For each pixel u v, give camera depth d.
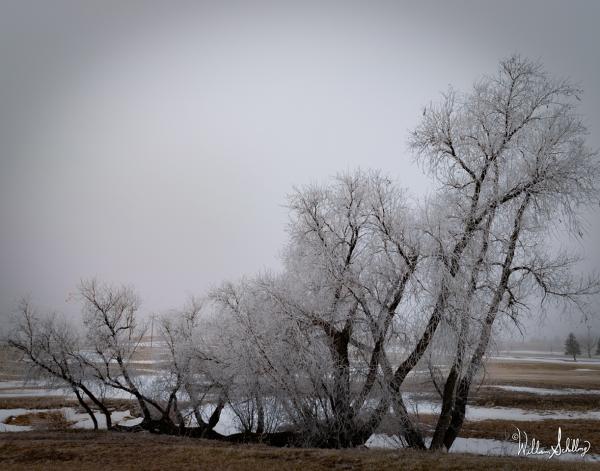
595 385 44.91
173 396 24.84
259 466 14.52
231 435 22.39
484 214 18.34
